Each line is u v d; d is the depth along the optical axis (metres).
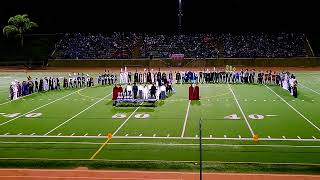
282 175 12.95
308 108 24.83
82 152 15.91
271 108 24.95
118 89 27.55
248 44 62.88
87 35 67.88
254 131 18.98
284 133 18.53
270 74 37.81
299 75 46.16
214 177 12.87
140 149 16.23
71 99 29.44
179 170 13.60
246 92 32.09
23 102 28.31
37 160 14.84
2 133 19.12
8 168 14.02
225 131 19.05
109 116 23.02
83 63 60.97
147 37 66.06
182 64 59.19
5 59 64.75
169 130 19.39
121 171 13.58
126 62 60.28
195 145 16.72
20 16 64.38
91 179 12.93
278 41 62.88
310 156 14.98
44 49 66.81
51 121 21.77
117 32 69.56
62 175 13.32
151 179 12.84
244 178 12.74
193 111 24.27
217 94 31.14
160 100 28.53
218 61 58.78
